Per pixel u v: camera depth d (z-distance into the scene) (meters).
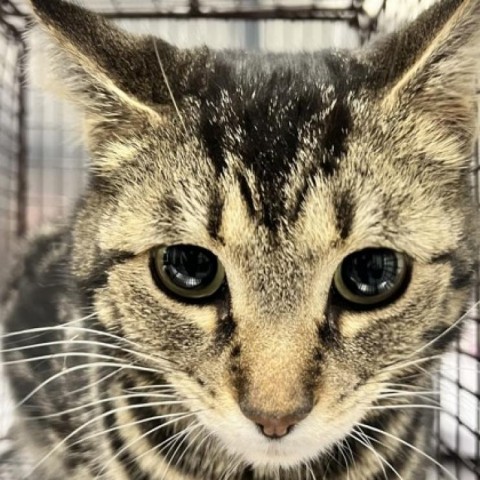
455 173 0.11
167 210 0.11
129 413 0.12
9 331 0.17
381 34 0.15
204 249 0.10
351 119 0.11
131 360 0.12
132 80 0.11
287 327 0.10
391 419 0.12
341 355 0.10
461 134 0.11
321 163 0.10
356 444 0.12
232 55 0.13
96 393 0.13
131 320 0.11
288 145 0.10
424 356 0.11
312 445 0.11
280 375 0.10
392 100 0.11
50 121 0.19
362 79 0.11
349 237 0.10
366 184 0.10
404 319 0.11
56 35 0.11
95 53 0.11
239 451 0.11
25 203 0.23
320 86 0.11
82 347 0.13
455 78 0.11
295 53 0.14
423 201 0.11
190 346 0.11
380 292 0.11
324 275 0.10
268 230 0.10
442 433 0.16
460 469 0.15
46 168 0.23
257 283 0.10
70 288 0.13
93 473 0.13
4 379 0.17
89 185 0.12
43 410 0.15
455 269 0.11
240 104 0.11
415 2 0.16
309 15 0.21
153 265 0.11
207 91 0.11
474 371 0.14
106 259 0.11
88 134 0.12
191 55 0.12
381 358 0.11
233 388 0.10
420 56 0.11
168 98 0.11
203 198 0.10
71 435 0.13
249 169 0.10
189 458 0.12
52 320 0.15
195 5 0.21
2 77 0.21
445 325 0.11
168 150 0.11
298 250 0.10
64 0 0.12
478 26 0.11
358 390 0.11
